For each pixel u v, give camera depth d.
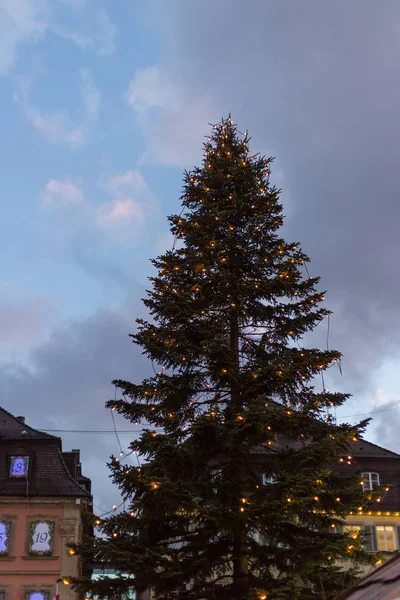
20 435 31.14
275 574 18.19
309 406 15.60
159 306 17.12
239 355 17.34
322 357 16.47
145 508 14.75
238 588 14.44
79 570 30.61
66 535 28.61
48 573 27.92
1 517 28.80
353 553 14.20
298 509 14.10
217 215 18.27
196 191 19.09
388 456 33.53
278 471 15.12
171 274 17.73
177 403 16.44
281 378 15.73
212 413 15.20
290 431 15.64
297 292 17.77
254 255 18.06
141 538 14.80
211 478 15.55
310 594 14.49
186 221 18.41
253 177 19.30
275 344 17.52
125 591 14.40
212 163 19.84
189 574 14.41
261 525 14.23
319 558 13.91
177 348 16.50
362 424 15.98
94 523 14.86
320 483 14.39
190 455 15.09
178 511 14.42
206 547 14.90
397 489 32.38
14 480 29.55
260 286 17.34
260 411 14.62
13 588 27.58
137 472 14.85
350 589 4.53
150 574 14.08
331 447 14.86
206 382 17.05
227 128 21.00
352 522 31.08
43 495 29.11
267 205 18.70
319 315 17.42
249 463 15.36
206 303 17.50
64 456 34.28
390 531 31.16
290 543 14.59
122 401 16.50
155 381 16.67
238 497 14.70
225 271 16.98
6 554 28.19
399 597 3.83
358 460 33.00
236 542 14.82
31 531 28.64
